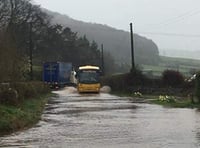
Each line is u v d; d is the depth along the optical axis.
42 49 100.75
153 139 16.89
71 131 19.61
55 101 42.62
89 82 62.69
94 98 48.66
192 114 28.31
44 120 24.58
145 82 60.06
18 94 30.67
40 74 87.38
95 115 27.62
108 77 73.81
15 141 16.56
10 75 34.78
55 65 76.94
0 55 31.81
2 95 26.36
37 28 93.06
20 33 81.94
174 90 53.81
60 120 24.56
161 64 129.75
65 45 117.00
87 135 18.23
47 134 18.59
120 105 37.06
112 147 15.05
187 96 47.66
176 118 25.52
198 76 37.53
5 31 35.06
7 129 19.61
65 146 15.33
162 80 57.88
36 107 31.91
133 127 21.03
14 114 22.11
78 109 32.56
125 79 62.41
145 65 126.94
